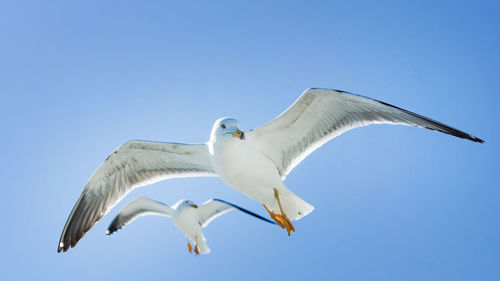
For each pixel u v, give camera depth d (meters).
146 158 6.95
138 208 10.48
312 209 6.31
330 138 6.55
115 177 7.07
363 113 6.46
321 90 6.06
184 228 10.39
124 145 6.74
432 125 6.37
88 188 7.07
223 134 6.00
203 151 6.80
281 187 6.27
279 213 6.48
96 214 7.09
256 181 6.23
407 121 6.37
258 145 6.53
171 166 7.05
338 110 6.37
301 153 6.63
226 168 6.16
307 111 6.30
